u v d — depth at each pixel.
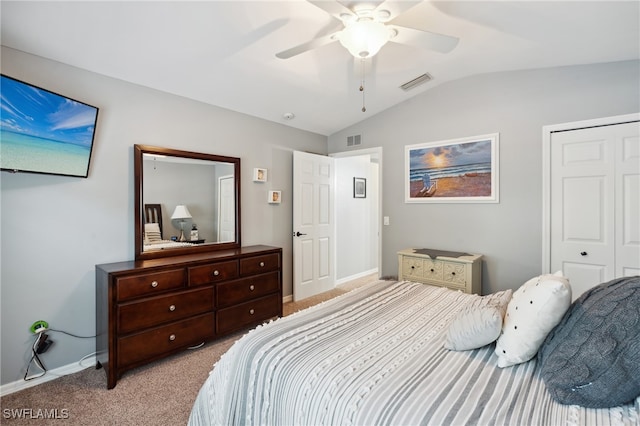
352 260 5.30
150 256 2.67
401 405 0.97
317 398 1.07
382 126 3.96
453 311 1.79
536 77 2.92
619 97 2.54
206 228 3.12
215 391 1.43
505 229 3.10
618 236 2.55
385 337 1.45
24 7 1.76
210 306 2.68
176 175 2.90
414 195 3.71
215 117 3.23
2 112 1.73
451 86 3.39
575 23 2.05
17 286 2.11
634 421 0.86
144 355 2.27
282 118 3.79
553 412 0.92
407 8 1.53
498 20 2.12
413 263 3.33
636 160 2.47
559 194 2.81
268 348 1.35
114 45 2.17
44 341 2.19
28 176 2.13
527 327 1.17
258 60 2.58
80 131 2.18
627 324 0.96
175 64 2.48
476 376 1.13
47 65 2.18
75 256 2.34
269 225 3.80
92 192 2.41
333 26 2.19
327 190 4.44
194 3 1.88
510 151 3.06
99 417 1.82
